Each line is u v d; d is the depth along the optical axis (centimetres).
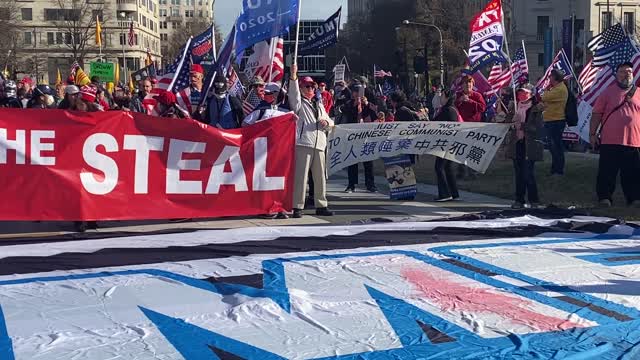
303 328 464
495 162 1631
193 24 9431
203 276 596
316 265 636
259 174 891
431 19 4988
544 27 6606
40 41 8925
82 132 791
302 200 933
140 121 819
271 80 1014
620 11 6544
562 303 522
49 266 630
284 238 766
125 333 453
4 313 493
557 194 1144
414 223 862
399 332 457
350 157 1071
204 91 961
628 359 412
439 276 598
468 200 1122
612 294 546
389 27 5225
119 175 812
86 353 417
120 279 585
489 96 1362
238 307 504
